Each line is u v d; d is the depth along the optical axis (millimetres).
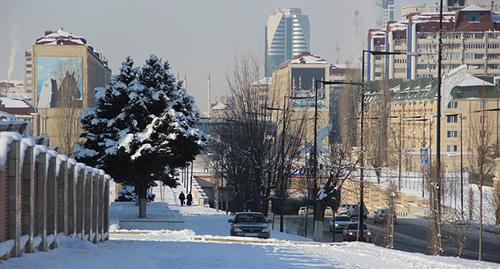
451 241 131250
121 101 118750
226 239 86312
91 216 60406
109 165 118312
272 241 85750
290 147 173875
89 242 54812
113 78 120375
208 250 57750
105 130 118562
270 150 160375
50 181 46656
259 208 157750
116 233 94688
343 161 170125
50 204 46688
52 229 46812
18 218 39125
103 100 119375
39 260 38688
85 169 57500
